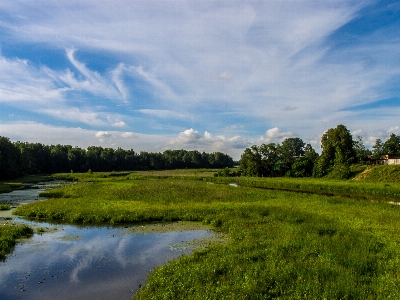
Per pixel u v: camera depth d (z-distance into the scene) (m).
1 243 18.62
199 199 38.16
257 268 13.42
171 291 11.52
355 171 77.31
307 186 59.47
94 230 23.52
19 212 29.64
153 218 27.17
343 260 14.49
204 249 17.50
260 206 31.11
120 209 29.69
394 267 13.72
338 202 35.97
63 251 18.23
